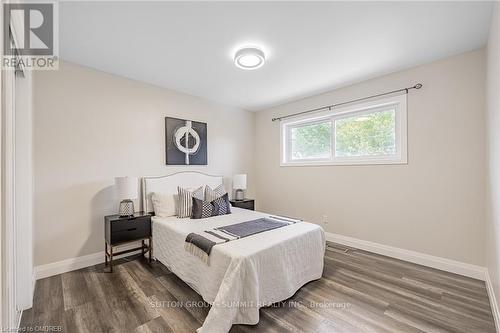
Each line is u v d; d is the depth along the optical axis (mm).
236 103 4250
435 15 1845
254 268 1716
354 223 3328
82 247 2664
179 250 2299
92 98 2766
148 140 3256
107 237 2631
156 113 3344
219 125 4184
